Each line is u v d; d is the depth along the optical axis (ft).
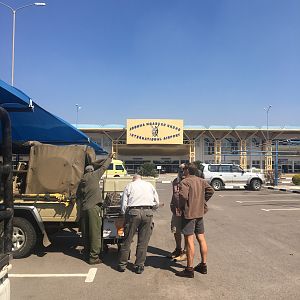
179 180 26.96
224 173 101.65
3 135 11.82
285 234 36.70
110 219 26.66
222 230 38.93
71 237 35.06
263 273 23.80
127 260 24.50
